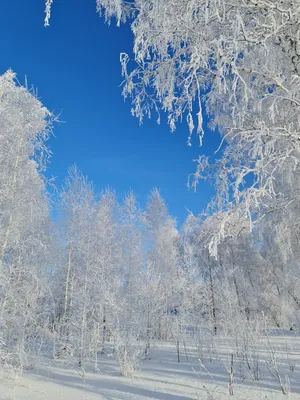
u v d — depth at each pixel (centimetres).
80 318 1222
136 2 383
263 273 2202
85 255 1323
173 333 1409
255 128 308
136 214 1925
